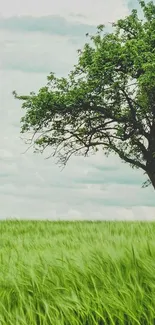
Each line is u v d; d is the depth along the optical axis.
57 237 12.36
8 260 7.62
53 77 28.67
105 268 6.70
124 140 28.73
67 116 28.97
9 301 5.99
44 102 27.69
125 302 5.80
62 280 6.44
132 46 26.62
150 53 26.20
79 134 29.08
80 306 5.72
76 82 28.75
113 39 28.56
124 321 5.78
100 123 29.77
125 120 28.75
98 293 5.99
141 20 28.83
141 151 29.83
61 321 5.60
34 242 10.85
